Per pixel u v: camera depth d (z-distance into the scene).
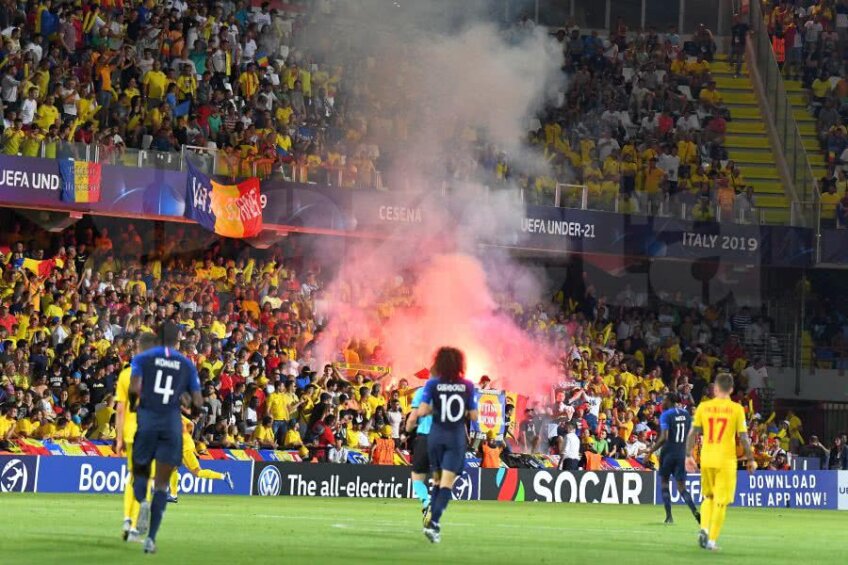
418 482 53.09
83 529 46.50
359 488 87.25
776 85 134.50
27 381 82.56
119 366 83.88
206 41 110.69
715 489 46.38
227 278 103.06
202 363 88.56
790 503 105.88
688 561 41.81
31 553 36.25
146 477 37.44
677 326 123.69
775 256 119.81
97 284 93.44
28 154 89.69
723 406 46.12
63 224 95.38
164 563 34.41
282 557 37.44
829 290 127.44
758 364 120.69
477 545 45.81
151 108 101.69
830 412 124.88
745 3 142.88
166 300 95.69
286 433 89.25
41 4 100.31
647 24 143.62
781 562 43.16
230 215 98.25
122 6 106.75
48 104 95.12
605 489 96.56
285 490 85.00
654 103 131.12
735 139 133.00
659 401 112.31
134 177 93.88
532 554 42.50
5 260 90.56
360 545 43.53
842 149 132.25
